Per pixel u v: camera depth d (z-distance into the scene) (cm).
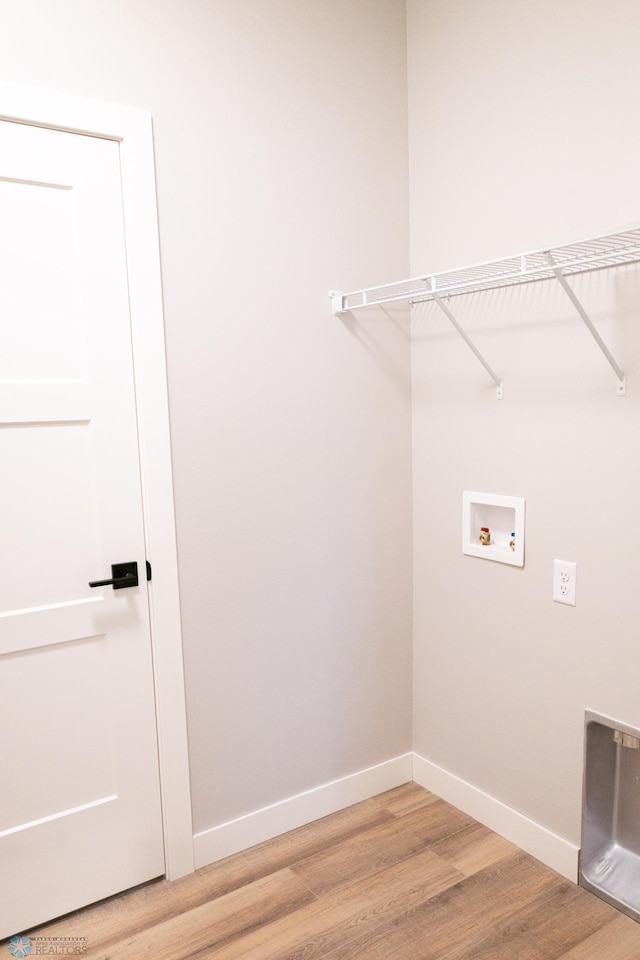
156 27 167
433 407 220
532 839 198
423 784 240
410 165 219
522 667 198
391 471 226
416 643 237
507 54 183
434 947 164
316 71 196
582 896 181
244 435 192
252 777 204
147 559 178
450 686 224
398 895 182
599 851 187
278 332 196
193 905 180
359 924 172
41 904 172
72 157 158
